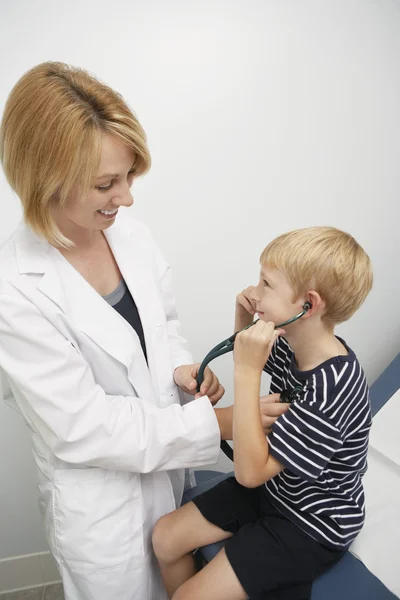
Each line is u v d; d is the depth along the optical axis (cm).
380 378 139
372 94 129
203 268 135
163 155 121
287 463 73
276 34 118
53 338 75
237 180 128
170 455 84
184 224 129
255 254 137
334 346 80
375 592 82
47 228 73
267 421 79
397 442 119
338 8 119
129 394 89
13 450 138
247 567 80
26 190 69
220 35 115
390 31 124
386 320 156
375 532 96
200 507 92
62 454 78
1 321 73
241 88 120
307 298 77
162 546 91
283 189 132
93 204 70
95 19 108
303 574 80
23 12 104
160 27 112
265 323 73
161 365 95
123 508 85
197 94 118
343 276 75
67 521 83
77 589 89
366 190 138
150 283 96
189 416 85
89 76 69
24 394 74
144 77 114
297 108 125
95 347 82
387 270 150
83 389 77
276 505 86
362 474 89
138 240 102
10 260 80
